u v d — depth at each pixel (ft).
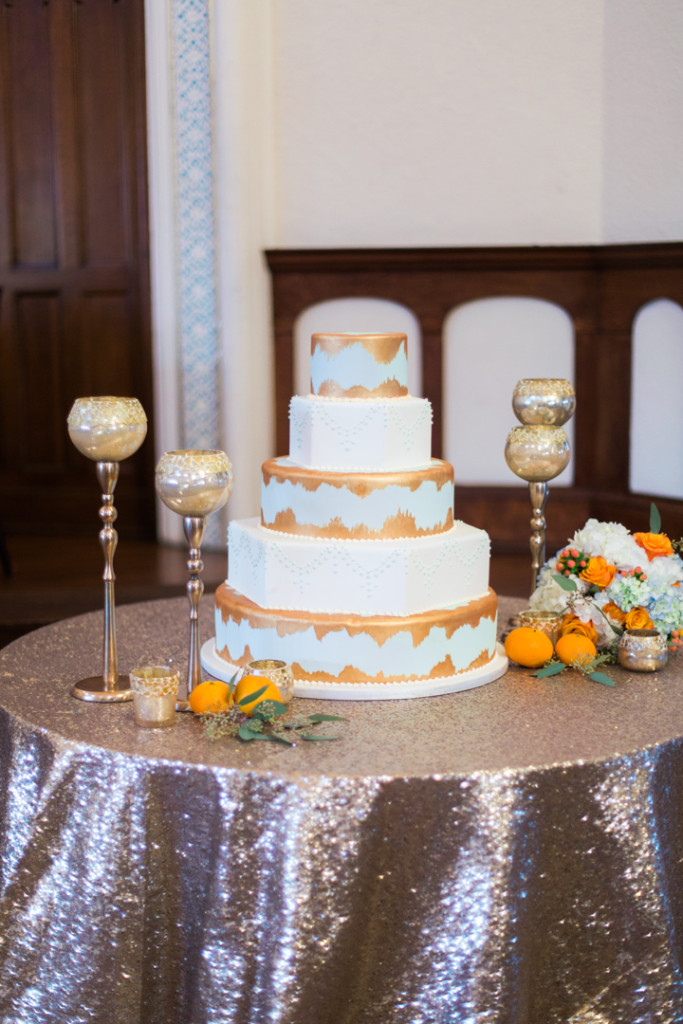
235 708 6.13
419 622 6.66
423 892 5.48
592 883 5.68
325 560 6.70
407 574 6.66
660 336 16.58
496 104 17.11
